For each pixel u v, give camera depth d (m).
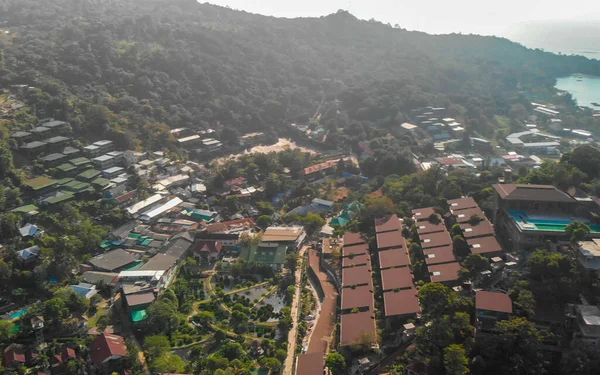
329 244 159.50
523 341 92.06
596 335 90.75
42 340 110.00
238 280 144.12
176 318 118.88
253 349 113.19
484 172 179.88
